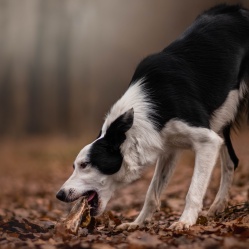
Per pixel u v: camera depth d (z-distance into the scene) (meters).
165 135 10.66
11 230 10.76
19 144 49.75
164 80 10.69
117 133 10.22
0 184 25.02
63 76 60.50
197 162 10.62
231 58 11.27
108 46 61.41
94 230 10.58
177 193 17.06
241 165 18.94
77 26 60.62
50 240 9.29
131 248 8.51
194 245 8.39
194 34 11.26
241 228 9.31
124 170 10.43
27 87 63.34
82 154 10.38
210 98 11.00
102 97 62.91
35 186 23.30
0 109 65.88
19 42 63.62
